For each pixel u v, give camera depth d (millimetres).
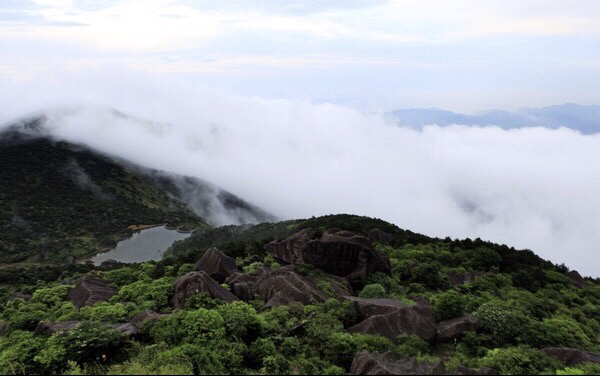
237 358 14570
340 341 16484
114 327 16891
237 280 27312
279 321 19625
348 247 30953
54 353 14172
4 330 23875
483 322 21109
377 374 11562
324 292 24719
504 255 48188
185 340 15406
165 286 24812
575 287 41969
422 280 33438
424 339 19266
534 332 20922
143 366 12805
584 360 16766
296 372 14281
